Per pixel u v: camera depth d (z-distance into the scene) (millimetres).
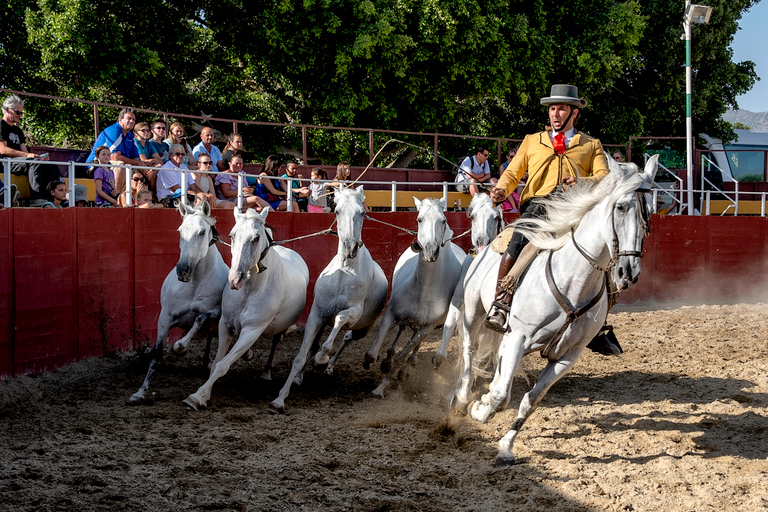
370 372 7801
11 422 5395
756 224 15852
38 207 6965
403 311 6641
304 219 10469
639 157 21172
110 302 7902
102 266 7777
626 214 4152
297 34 15031
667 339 10086
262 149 17188
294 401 6434
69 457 4602
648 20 20078
